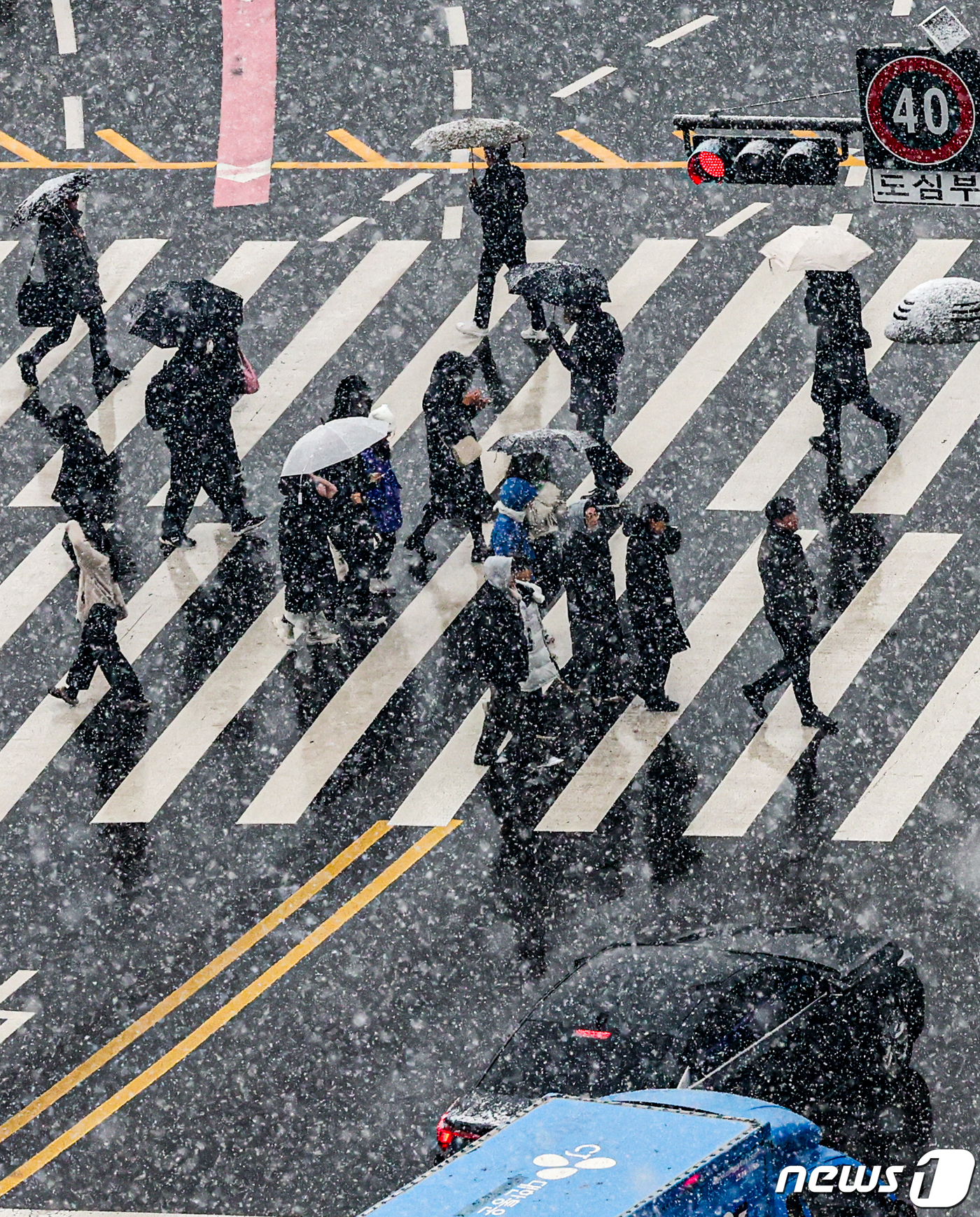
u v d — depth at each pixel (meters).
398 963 54.41
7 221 88.06
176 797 61.88
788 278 80.81
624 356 77.88
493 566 58.53
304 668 66.38
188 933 56.69
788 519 59.19
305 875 58.31
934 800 58.34
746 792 59.47
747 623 66.00
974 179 45.88
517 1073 43.31
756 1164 35.31
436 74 94.81
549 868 57.28
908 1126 45.38
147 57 97.56
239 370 70.06
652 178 87.12
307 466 63.78
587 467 73.00
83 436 67.62
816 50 93.19
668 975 45.12
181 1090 50.88
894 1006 46.16
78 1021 53.88
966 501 69.81
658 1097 39.44
